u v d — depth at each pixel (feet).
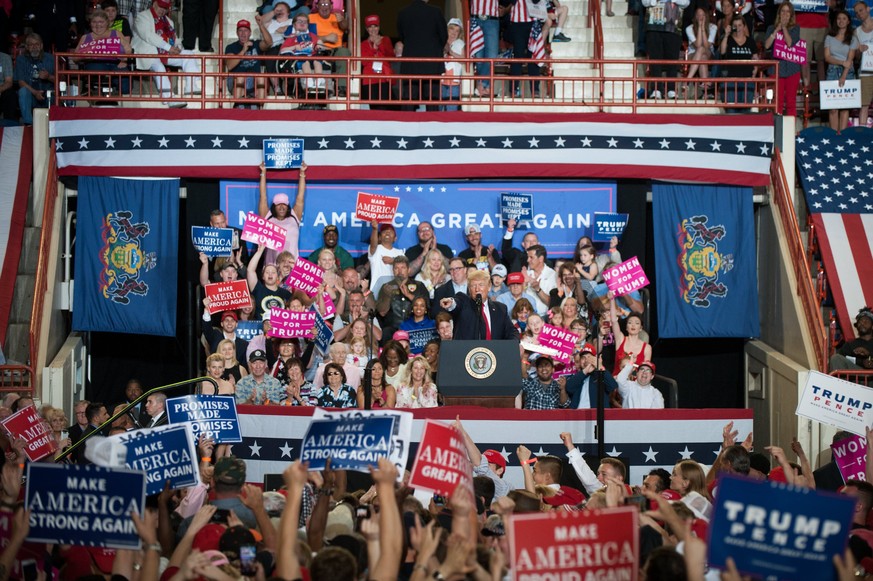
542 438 63.46
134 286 73.67
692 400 81.30
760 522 24.34
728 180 75.46
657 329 80.12
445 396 63.21
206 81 83.56
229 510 36.47
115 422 60.03
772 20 92.12
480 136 74.69
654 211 75.82
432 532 29.91
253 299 71.26
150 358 79.56
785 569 24.26
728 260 75.66
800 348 73.20
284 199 73.56
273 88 81.66
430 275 72.69
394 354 64.95
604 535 26.16
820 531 24.11
